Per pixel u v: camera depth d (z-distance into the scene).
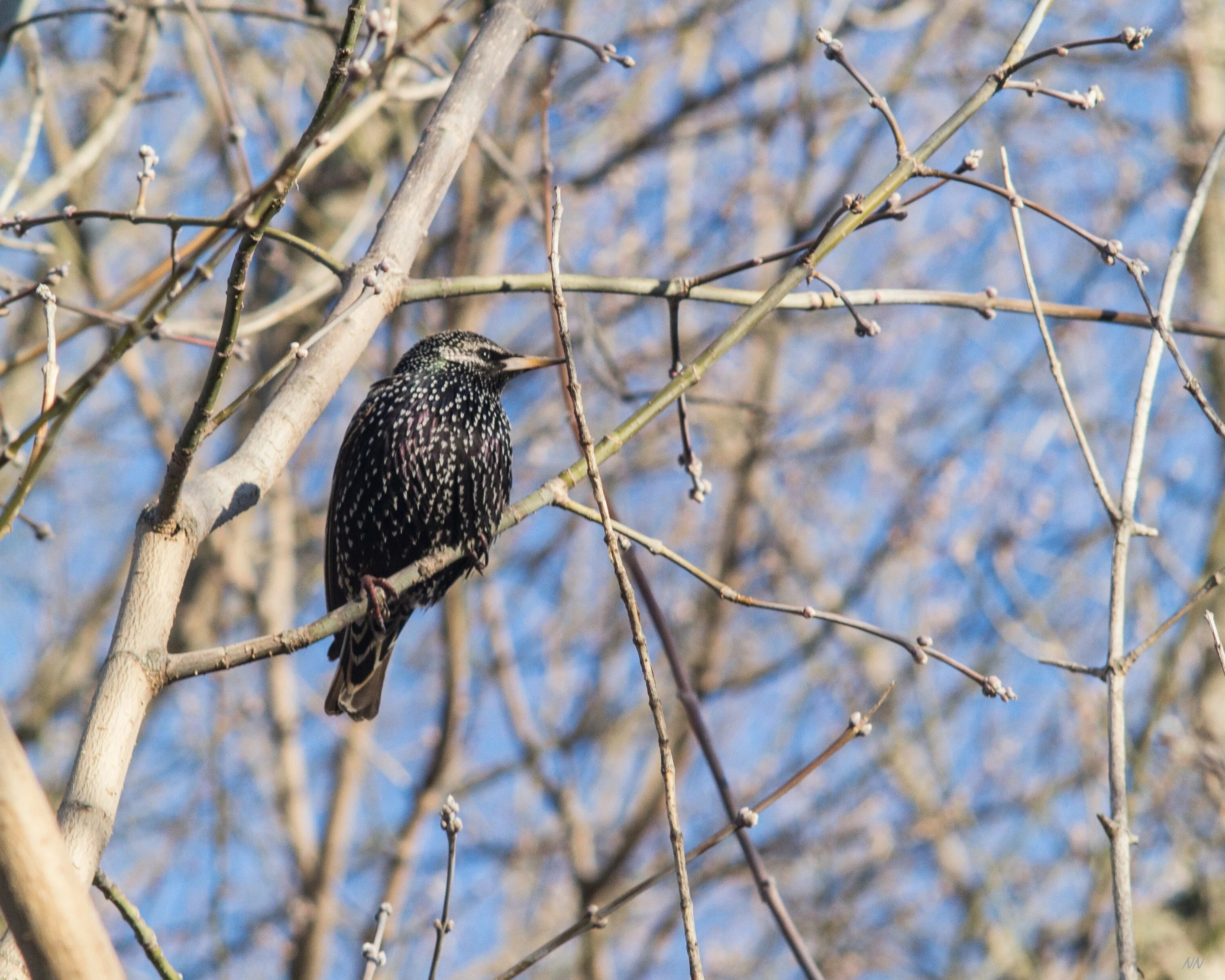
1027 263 5.65
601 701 14.88
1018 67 5.92
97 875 4.65
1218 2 13.75
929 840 13.82
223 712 11.98
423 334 12.65
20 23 8.09
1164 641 11.20
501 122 13.10
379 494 7.43
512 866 14.36
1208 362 13.10
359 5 4.29
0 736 3.45
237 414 13.69
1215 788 10.27
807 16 13.62
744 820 5.08
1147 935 10.44
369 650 7.51
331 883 12.40
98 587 15.05
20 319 14.09
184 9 8.51
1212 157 6.09
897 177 5.92
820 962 13.92
